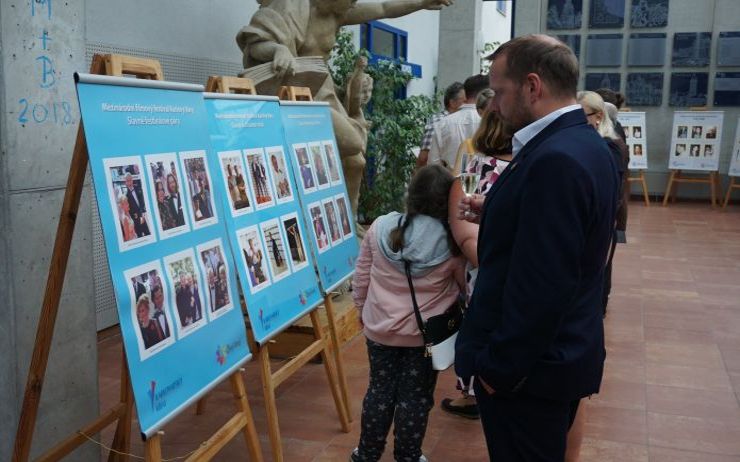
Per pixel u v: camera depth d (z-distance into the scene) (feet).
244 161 10.08
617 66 45.24
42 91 8.23
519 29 46.14
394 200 27.81
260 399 13.21
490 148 10.44
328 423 12.34
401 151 27.71
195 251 8.11
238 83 10.82
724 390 14.26
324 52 18.20
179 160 8.08
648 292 22.17
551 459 6.61
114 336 16.71
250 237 9.84
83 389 9.30
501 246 6.42
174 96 8.20
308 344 14.89
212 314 8.30
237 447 11.40
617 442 11.89
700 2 43.52
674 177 43.98
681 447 11.77
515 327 5.97
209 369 8.05
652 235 32.48
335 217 12.87
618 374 15.07
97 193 6.67
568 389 6.41
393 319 9.36
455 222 9.25
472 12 39.75
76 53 8.70
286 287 10.57
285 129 11.70
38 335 7.47
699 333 18.04
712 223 36.17
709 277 24.26
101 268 16.40
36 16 8.07
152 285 7.23
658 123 45.06
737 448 11.78
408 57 38.91
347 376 14.48
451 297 9.55
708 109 43.93
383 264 9.61
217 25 19.98
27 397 7.51
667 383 14.60
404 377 9.70
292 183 11.40
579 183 5.89
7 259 8.00
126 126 7.25
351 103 19.24
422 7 19.24
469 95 15.64
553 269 5.84
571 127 6.29
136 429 11.99
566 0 45.52
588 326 6.51
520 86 6.51
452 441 11.80
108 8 15.93
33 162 8.20
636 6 44.45
